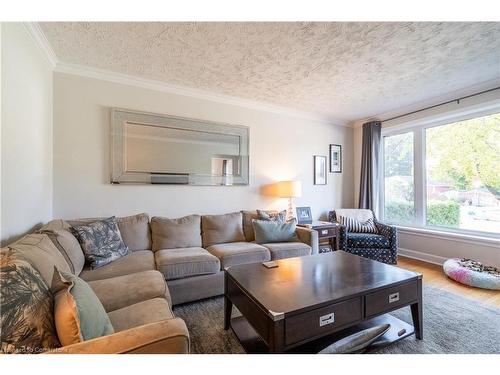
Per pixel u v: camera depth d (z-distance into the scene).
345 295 1.32
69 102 2.34
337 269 1.74
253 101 3.29
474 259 2.86
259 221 2.86
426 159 3.44
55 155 2.28
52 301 0.89
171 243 2.42
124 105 2.58
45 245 1.32
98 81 2.46
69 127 2.34
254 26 1.75
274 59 2.22
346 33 1.83
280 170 3.62
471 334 1.63
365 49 2.05
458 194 3.10
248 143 3.31
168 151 2.79
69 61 2.27
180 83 2.75
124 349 0.77
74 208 2.36
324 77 2.58
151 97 2.72
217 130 3.09
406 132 3.67
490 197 2.82
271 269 1.75
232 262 2.27
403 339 1.57
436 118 3.22
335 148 4.15
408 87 2.83
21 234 1.59
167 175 2.78
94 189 2.45
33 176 1.80
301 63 2.29
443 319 1.82
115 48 2.05
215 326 1.75
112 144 2.50
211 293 2.14
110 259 1.95
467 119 3.00
